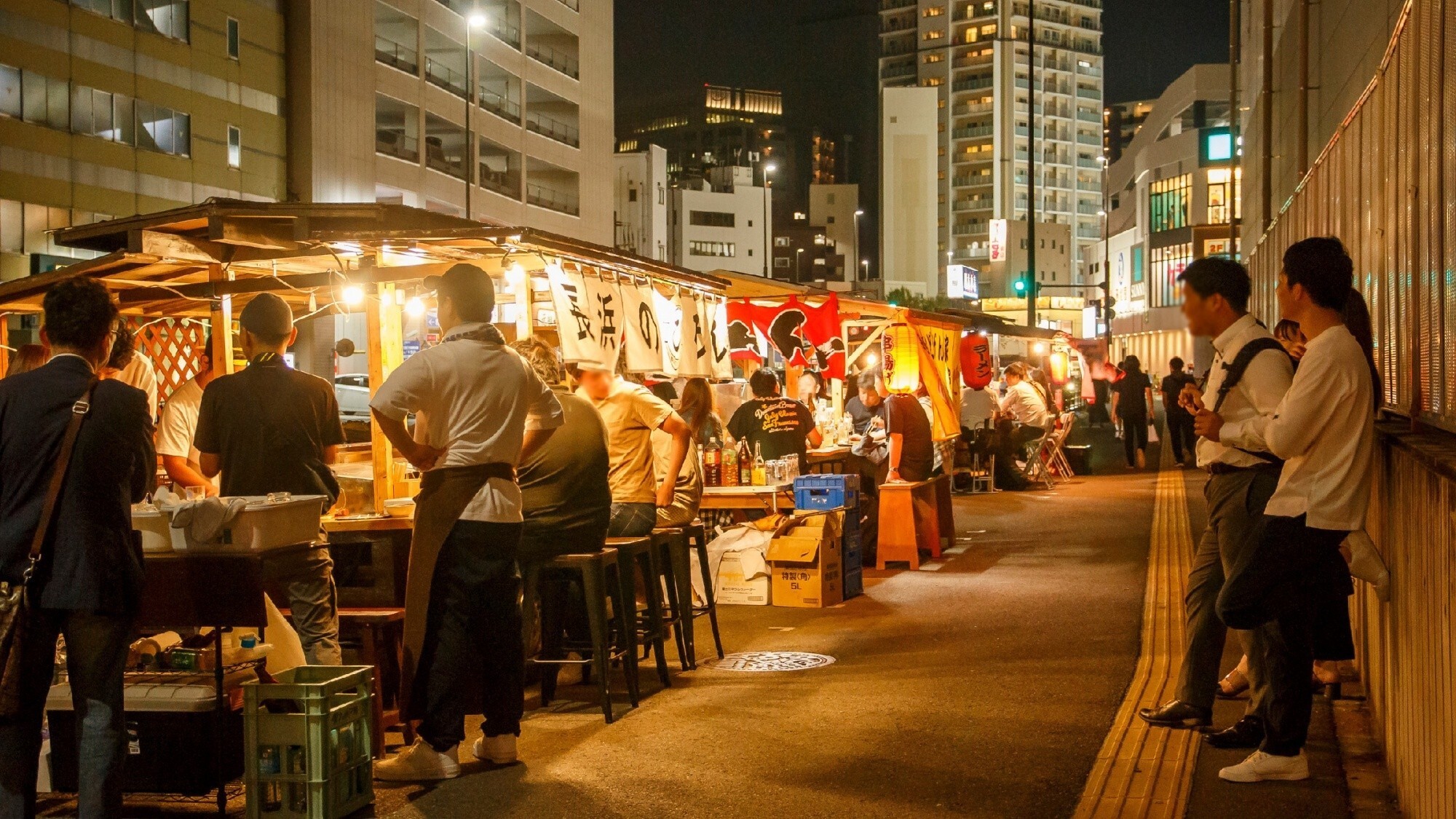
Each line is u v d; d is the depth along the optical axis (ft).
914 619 30.50
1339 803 16.17
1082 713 21.01
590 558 21.31
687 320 31.01
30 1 102.99
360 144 143.02
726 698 22.77
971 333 66.59
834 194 497.87
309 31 134.00
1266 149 73.20
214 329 26.76
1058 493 61.67
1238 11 131.03
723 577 33.71
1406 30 18.16
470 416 17.98
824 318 49.16
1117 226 371.15
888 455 40.88
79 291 15.03
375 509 24.36
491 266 25.09
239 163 126.82
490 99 176.65
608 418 24.72
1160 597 32.07
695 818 16.07
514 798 17.06
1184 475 67.72
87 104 108.68
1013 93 495.41
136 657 17.63
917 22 515.91
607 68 211.82
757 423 39.11
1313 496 15.88
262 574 16.89
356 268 26.68
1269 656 17.10
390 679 21.01
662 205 366.84
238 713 17.04
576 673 25.13
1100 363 124.67
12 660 14.11
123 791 16.60
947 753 18.74
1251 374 17.12
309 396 19.35
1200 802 16.31
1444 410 15.24
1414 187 17.52
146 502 18.86
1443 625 12.64
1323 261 16.10
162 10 117.08
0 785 14.34
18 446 14.38
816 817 15.99
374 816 16.40
